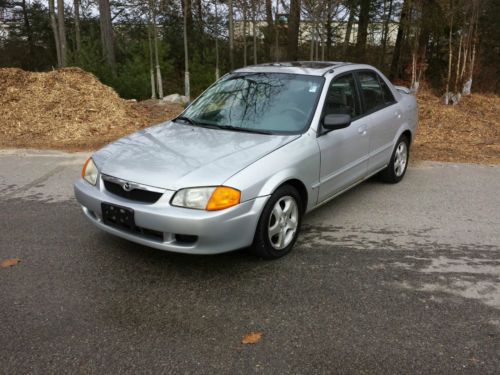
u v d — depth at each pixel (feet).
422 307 11.02
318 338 9.85
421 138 28.37
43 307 10.88
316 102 14.78
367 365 9.07
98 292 11.54
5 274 12.33
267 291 11.61
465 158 24.45
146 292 11.56
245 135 13.96
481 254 13.75
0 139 27.68
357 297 11.39
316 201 14.65
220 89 16.81
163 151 12.99
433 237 14.87
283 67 16.83
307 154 13.60
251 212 11.87
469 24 38.93
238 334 9.96
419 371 8.92
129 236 12.16
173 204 11.37
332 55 68.90
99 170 12.85
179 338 9.82
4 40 90.84
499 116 33.01
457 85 36.96
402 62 64.64
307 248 13.99
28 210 16.92
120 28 72.59
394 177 19.98
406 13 44.57
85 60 43.62
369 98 17.72
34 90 32.32
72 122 30.01
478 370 8.96
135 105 36.17
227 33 69.97
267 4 61.82
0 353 9.31
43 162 23.49
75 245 14.06
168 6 65.21
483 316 10.71
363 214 16.75
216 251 11.59
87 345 9.58
